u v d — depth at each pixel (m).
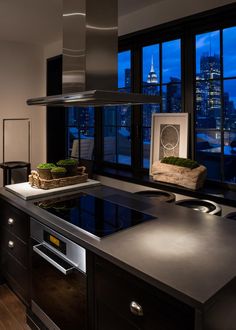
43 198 2.28
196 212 1.96
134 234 1.59
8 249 2.42
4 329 2.19
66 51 2.23
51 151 4.66
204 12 2.51
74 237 1.60
